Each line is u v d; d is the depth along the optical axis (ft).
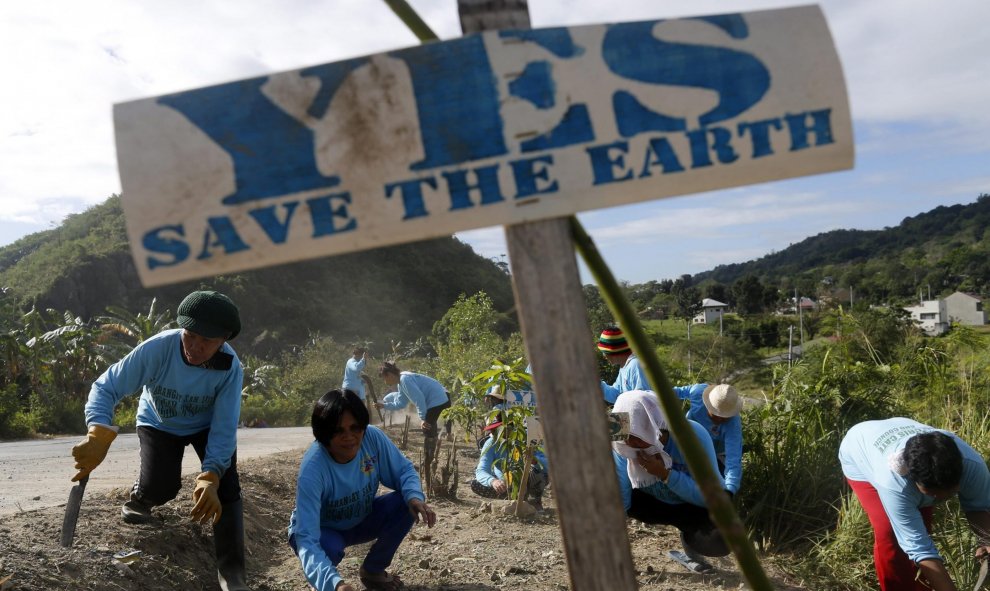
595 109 5.34
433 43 5.31
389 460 14.24
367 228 5.26
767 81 5.40
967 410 20.03
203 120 5.19
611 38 5.39
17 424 66.85
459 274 374.02
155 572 13.69
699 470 5.41
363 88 5.26
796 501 18.08
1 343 81.10
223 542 13.70
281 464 26.50
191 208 5.16
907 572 12.99
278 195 5.22
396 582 14.66
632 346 5.56
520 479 20.48
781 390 19.97
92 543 13.62
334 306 304.30
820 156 5.41
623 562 5.19
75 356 89.04
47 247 281.74
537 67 5.33
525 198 5.29
